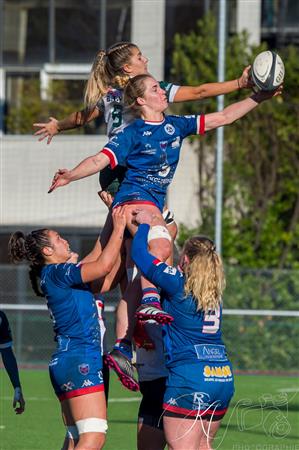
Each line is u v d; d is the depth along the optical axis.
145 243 25.81
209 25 72.00
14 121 76.12
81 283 26.36
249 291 65.44
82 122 28.81
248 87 27.50
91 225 71.50
